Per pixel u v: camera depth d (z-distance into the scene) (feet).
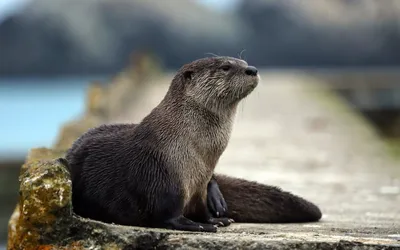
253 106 133.80
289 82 211.82
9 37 369.71
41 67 372.79
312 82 208.54
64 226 31.45
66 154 37.50
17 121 207.62
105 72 378.94
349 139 89.97
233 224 38.14
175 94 36.40
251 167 67.62
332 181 59.88
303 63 403.13
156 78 179.32
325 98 152.05
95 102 91.76
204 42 386.52
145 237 31.48
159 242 31.58
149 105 115.75
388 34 396.37
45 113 228.43
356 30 399.44
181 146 35.27
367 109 156.35
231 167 67.36
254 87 37.04
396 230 36.81
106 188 34.94
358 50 399.65
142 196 34.42
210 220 37.32
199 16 392.88
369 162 72.02
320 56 401.49
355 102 177.88
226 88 36.35
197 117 35.91
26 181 31.78
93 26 374.63
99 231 31.48
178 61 386.52
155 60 197.67
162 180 34.45
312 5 409.28
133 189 34.55
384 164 71.00
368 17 401.08
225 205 38.27
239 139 88.69
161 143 35.09
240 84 36.47
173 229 34.19
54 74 375.66
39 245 31.35
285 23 397.60
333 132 96.43
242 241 31.55
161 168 34.63
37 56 370.53
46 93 346.33
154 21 380.37
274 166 68.33
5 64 371.76
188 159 35.35
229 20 401.08
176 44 382.63
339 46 400.06
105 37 378.53
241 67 36.78
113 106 103.65
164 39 381.60
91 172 35.40
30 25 367.45
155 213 34.30
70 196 31.60
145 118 36.27
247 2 397.60
